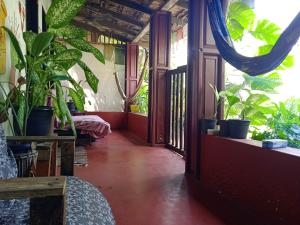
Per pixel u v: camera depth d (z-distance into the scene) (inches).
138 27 315.0
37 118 98.7
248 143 107.6
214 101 148.2
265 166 97.0
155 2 232.2
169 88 242.2
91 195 55.9
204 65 146.9
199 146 145.5
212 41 147.6
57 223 33.9
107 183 135.2
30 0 162.6
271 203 93.9
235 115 142.4
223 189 121.7
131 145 248.8
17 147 78.1
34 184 34.2
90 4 279.4
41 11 191.2
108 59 370.3
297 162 84.1
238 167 111.7
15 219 43.3
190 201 114.2
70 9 97.0
